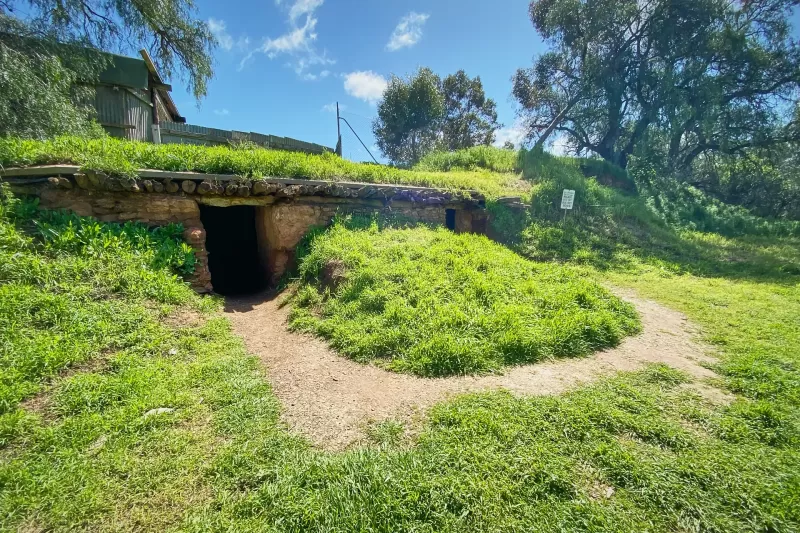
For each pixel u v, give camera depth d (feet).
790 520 6.24
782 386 10.46
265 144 39.32
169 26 29.89
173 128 34.04
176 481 7.13
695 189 55.77
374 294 15.16
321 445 8.27
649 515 6.37
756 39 52.31
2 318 10.80
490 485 6.82
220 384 10.50
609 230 33.06
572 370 11.60
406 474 7.05
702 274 25.34
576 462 7.47
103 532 6.17
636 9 51.31
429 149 82.23
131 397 9.56
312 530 6.07
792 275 25.03
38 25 22.63
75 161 16.06
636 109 57.36
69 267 13.57
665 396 10.03
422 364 11.55
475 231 29.66
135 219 16.88
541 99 67.00
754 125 52.13
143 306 13.79
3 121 18.21
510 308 14.44
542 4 64.28
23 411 8.56
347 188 22.81
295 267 20.36
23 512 6.43
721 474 7.14
